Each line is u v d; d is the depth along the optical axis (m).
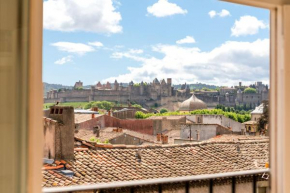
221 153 12.27
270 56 2.08
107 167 10.52
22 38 1.44
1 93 1.39
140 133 15.35
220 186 7.48
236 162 12.03
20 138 1.42
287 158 1.97
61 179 9.70
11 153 1.40
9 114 1.40
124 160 11.12
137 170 10.80
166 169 11.10
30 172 1.44
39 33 1.50
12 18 1.42
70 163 10.28
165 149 11.98
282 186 2.01
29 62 1.45
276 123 2.04
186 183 2.42
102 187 2.11
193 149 12.27
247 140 13.11
